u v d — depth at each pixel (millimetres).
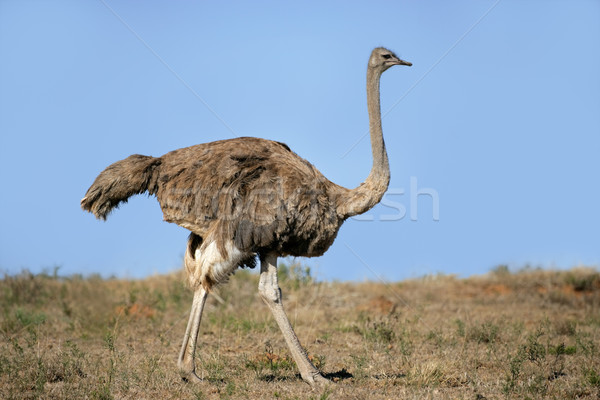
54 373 20156
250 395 18547
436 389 19094
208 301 37250
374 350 24641
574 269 48000
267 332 28406
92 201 20422
